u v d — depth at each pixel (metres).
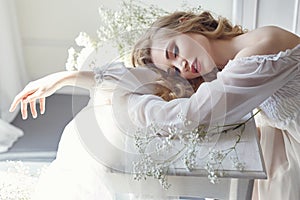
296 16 2.05
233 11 2.15
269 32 1.18
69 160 1.14
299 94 1.13
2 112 2.24
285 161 1.20
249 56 1.11
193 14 1.23
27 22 2.39
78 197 1.10
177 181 0.99
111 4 2.32
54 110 2.37
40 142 2.12
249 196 1.00
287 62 1.07
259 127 1.25
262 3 2.07
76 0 2.32
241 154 0.98
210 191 1.01
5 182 1.38
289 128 1.17
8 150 2.05
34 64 2.50
